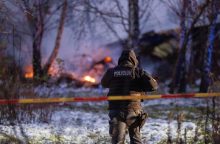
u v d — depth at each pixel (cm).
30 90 2608
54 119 2608
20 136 2027
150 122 2641
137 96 1628
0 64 2567
